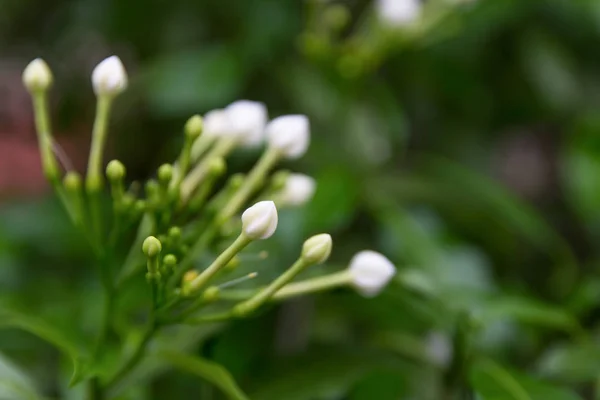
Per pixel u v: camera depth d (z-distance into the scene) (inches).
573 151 15.4
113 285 12.2
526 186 22.0
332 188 14.2
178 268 12.0
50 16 21.4
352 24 17.9
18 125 26.6
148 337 11.9
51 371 15.1
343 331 15.0
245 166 16.3
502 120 18.9
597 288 13.8
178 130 17.8
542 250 17.6
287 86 16.7
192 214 12.2
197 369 12.0
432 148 18.0
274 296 11.9
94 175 12.1
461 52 17.5
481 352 13.5
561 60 17.9
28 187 24.3
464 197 16.2
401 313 14.1
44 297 15.1
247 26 17.3
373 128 16.1
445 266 14.5
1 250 15.9
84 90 20.9
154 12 18.4
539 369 13.3
